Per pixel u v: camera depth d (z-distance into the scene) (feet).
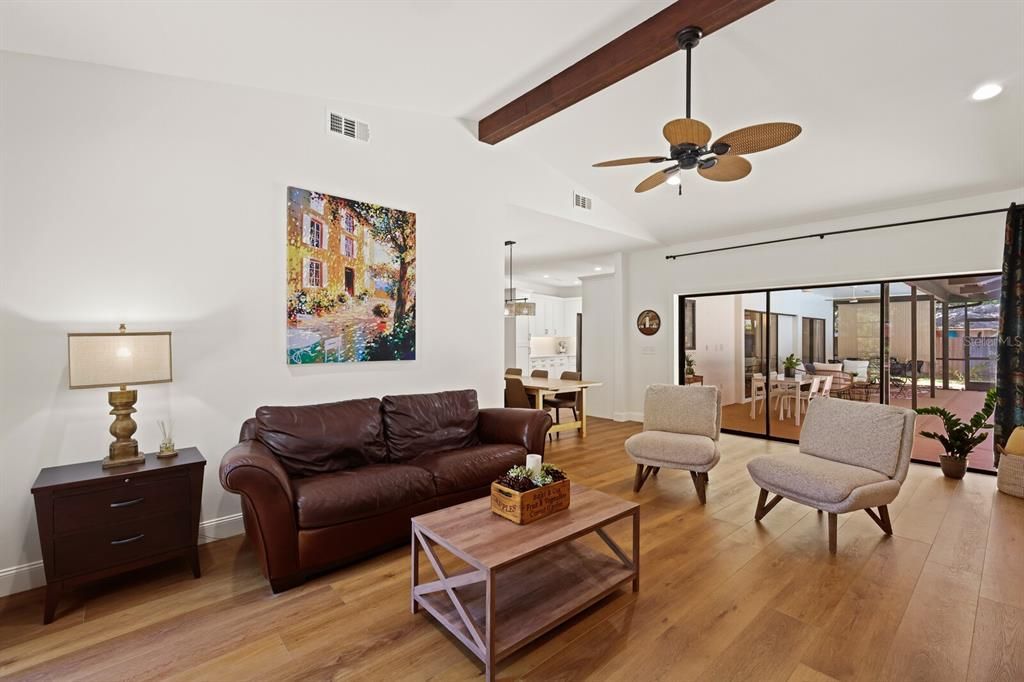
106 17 7.10
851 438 10.13
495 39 8.96
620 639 6.29
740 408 19.83
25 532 7.73
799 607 7.03
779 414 18.70
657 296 21.86
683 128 7.67
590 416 25.29
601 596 6.84
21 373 7.71
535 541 6.21
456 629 6.04
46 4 6.68
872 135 11.66
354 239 11.53
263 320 10.17
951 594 7.34
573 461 15.75
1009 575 7.91
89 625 6.67
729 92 10.80
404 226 12.44
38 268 7.82
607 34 9.07
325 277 11.04
